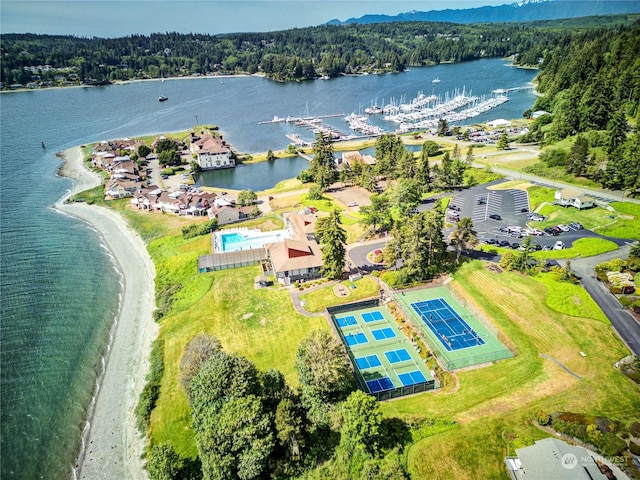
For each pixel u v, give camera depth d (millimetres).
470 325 75625
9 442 60500
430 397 59562
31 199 150375
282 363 69000
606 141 140500
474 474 47062
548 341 67562
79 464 56906
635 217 102625
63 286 97188
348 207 131875
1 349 77688
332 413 52719
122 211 139250
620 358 62406
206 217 129375
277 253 94562
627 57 194250
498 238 101688
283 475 49062
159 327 81812
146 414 62406
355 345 73125
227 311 82562
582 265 85750
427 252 87312
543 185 130500
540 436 50781
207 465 47469
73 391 68812
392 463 47125
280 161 193750
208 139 198875
